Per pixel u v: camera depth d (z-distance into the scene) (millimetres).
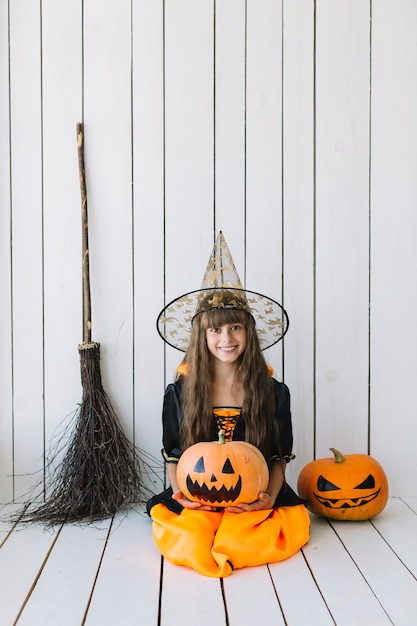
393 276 3150
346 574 2301
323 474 2820
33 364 3119
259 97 3111
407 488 3174
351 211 3133
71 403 3125
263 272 3125
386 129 3127
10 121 3088
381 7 3119
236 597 2133
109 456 2979
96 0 3082
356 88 3119
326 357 3150
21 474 3117
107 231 3117
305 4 3107
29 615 2018
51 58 3086
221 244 2832
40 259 3109
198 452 2609
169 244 3119
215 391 2854
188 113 3102
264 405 2818
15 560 2432
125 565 2391
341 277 3143
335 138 3121
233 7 3100
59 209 3109
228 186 3119
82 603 2094
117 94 3098
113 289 3117
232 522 2473
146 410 3135
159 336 3123
